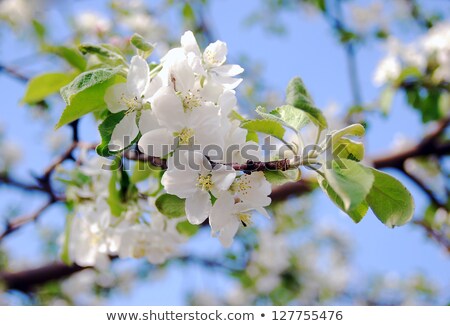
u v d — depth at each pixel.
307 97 0.49
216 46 0.52
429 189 1.11
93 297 1.43
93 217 0.61
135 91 0.50
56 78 0.65
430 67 1.01
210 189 0.49
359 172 0.45
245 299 1.32
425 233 1.11
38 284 1.16
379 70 1.05
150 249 0.61
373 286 1.51
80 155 0.65
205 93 0.51
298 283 1.35
